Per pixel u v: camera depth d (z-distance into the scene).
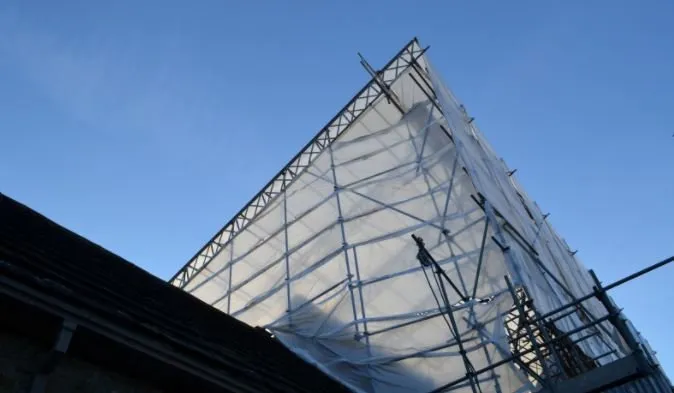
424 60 18.67
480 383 10.86
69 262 7.36
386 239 14.70
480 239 13.37
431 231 14.55
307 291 15.88
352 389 11.11
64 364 6.17
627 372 8.09
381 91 18.95
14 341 5.91
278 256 18.44
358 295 13.97
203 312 8.75
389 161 17.39
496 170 18.56
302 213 18.11
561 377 10.44
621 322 8.48
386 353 12.14
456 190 15.00
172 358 6.74
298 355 11.28
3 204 7.14
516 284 11.17
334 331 12.84
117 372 6.57
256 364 8.91
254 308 16.92
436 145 16.58
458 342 9.97
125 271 7.97
